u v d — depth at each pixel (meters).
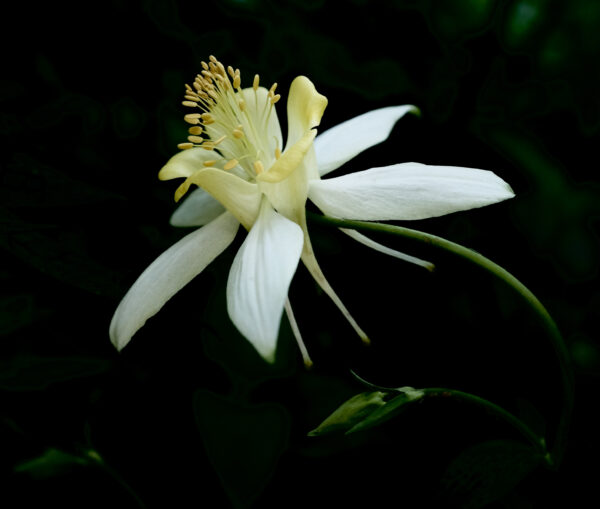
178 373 0.28
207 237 0.27
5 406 0.27
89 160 0.30
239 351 0.30
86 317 0.28
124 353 0.28
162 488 0.28
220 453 0.29
